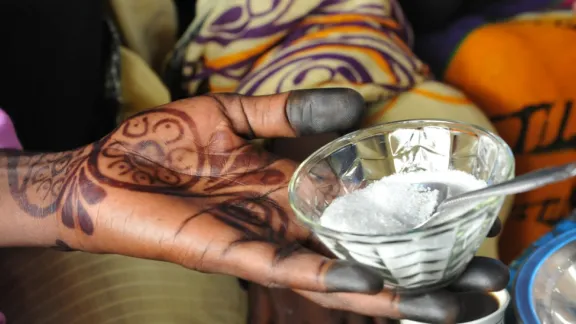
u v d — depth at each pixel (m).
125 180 0.45
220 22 0.66
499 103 0.68
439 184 0.41
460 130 0.42
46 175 0.46
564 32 0.71
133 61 0.64
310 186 0.42
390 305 0.39
